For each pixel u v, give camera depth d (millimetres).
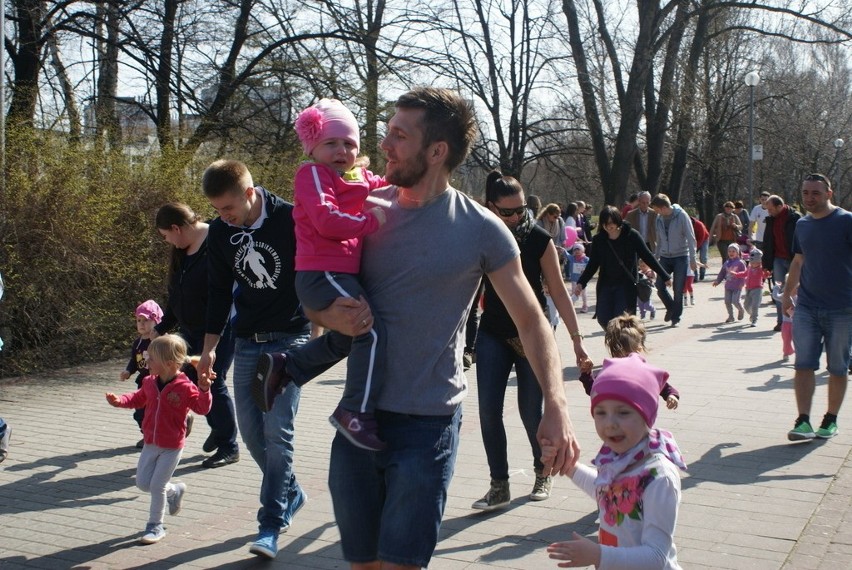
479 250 3002
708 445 6961
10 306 10172
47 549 5043
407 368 2979
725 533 5082
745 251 23344
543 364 3035
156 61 16828
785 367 10305
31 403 8789
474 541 5070
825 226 6875
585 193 33250
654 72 29578
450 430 3025
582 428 7539
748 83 29109
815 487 5898
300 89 18250
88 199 11148
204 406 5273
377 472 3061
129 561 4867
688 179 45469
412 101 2963
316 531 5309
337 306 2938
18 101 13562
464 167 27453
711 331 13641
